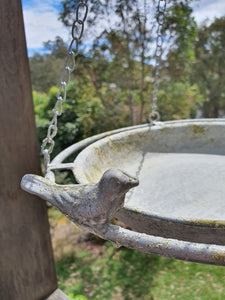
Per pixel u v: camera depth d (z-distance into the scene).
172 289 2.53
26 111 0.92
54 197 0.64
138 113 4.65
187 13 3.86
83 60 4.21
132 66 4.23
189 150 1.28
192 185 0.90
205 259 0.46
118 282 2.80
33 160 0.97
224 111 5.25
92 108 4.50
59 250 3.35
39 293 1.16
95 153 1.02
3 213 1.00
